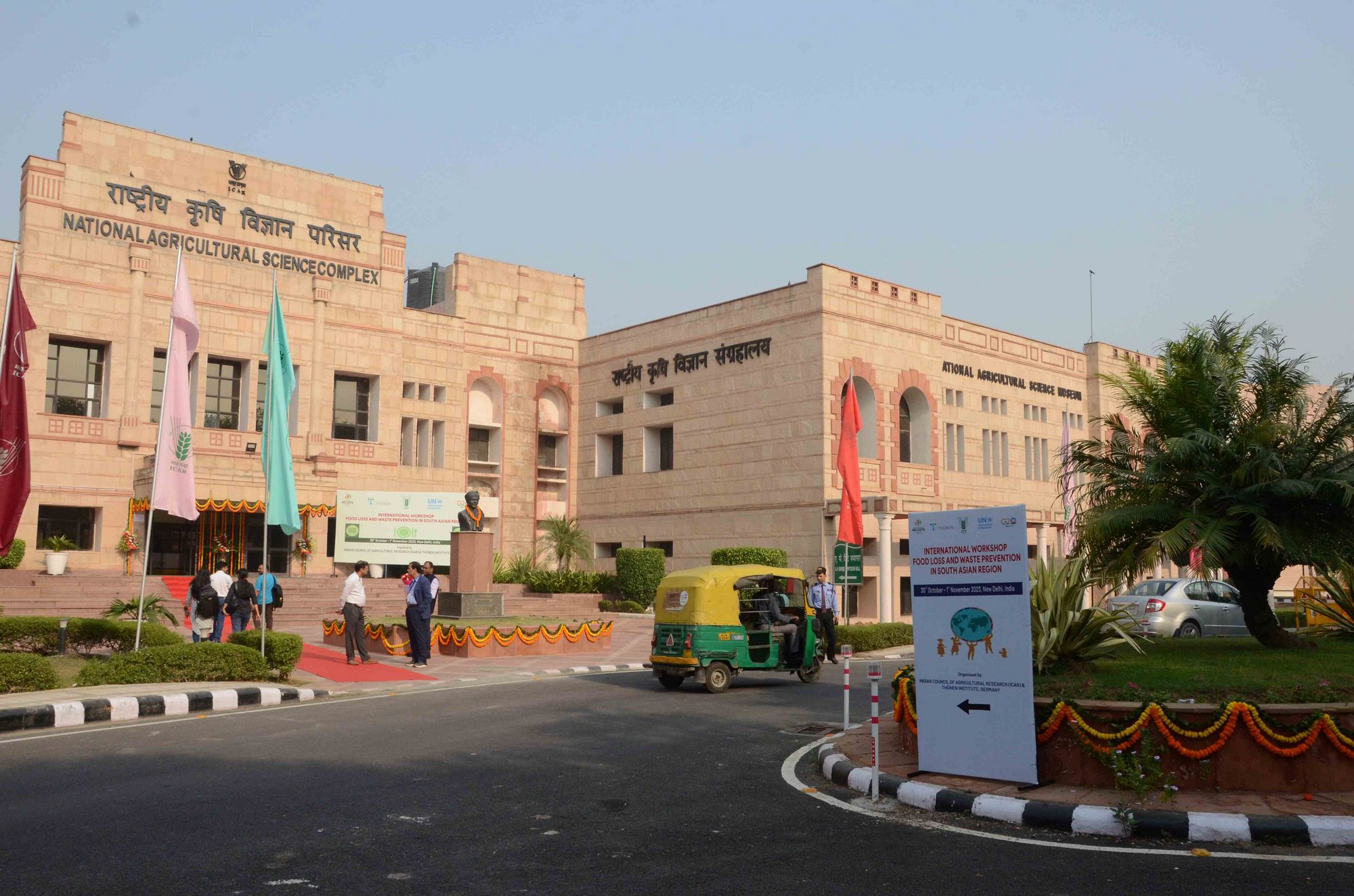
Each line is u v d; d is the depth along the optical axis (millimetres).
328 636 26641
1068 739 9633
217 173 42062
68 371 38750
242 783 9898
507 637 24812
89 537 38594
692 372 45062
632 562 42094
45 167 38031
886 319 42281
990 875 7133
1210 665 11898
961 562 10031
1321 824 8016
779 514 40656
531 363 50594
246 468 39875
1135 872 7230
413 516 42625
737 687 19219
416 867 7188
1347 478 13375
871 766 10445
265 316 42656
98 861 7207
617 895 6613
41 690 15656
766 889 6773
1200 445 13992
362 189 45875
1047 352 50750
